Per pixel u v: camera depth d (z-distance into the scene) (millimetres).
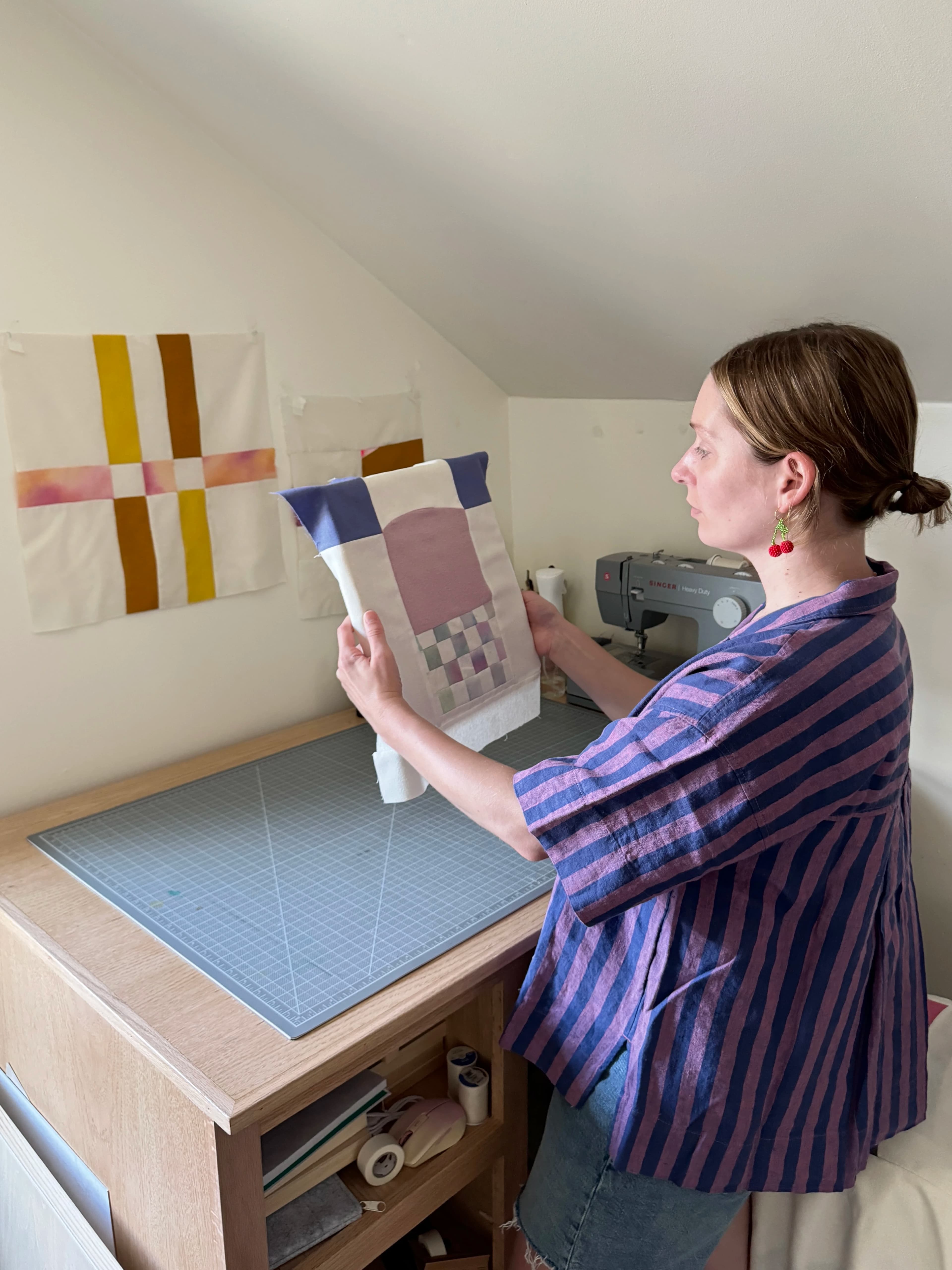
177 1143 1032
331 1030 1018
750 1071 950
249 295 1662
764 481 908
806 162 1083
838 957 943
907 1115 1120
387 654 1078
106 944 1176
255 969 1118
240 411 1681
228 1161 977
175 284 1567
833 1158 1027
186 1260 1074
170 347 1574
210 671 1730
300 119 1427
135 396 1547
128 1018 1041
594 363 1796
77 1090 1214
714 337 1520
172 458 1607
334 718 1909
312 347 1765
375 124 1365
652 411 1847
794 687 835
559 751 1683
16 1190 1348
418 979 1104
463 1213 1414
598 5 996
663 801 833
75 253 1451
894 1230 1128
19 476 1446
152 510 1598
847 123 1006
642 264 1422
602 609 1846
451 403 2021
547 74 1126
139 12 1320
